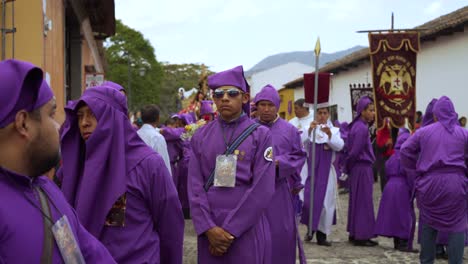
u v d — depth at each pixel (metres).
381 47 14.21
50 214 1.94
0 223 1.79
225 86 4.37
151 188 3.16
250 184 4.26
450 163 6.06
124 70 58.28
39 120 1.97
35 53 7.34
